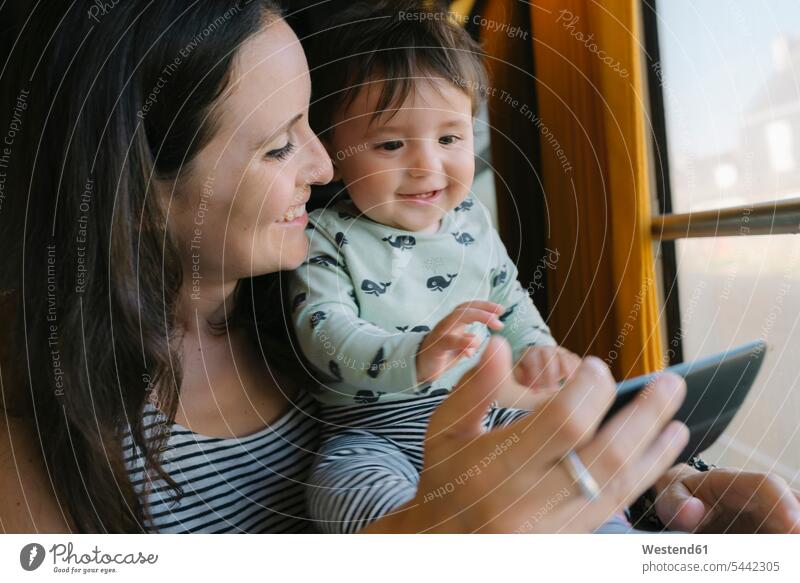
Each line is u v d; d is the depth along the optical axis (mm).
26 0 522
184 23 429
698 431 529
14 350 467
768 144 744
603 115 856
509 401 581
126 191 438
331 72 627
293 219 513
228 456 516
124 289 448
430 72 614
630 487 389
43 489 466
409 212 630
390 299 616
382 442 570
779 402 721
